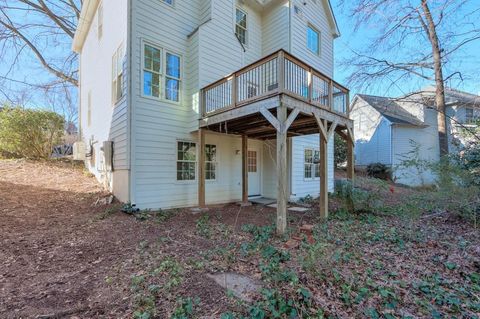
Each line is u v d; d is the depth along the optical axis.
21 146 10.12
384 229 5.26
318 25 10.73
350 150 7.73
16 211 5.43
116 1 7.44
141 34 6.76
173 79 7.50
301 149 9.87
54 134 11.01
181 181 7.59
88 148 10.57
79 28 11.16
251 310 2.34
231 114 6.16
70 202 6.49
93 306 2.45
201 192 7.15
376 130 16.81
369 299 2.60
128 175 6.46
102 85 8.87
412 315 2.37
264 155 10.27
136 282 2.88
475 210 5.41
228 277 3.07
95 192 7.48
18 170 8.48
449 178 5.74
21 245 3.93
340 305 2.49
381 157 16.38
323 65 10.96
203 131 7.35
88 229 4.86
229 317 2.19
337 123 7.12
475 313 2.41
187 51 7.87
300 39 9.55
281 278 2.93
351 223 5.80
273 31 9.60
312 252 3.31
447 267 3.44
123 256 3.71
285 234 4.77
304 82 6.27
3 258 3.46
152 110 6.95
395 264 3.54
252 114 5.69
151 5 7.00
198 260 3.58
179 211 6.94
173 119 7.43
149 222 5.60
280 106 4.98
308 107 5.86
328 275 3.07
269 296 2.52
